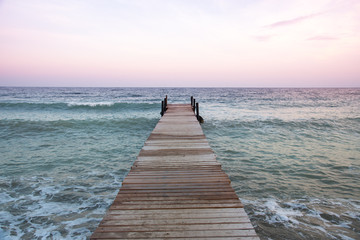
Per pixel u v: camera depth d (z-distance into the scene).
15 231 3.38
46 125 11.70
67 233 3.36
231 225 2.16
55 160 6.67
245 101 31.69
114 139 9.44
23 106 19.30
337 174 5.62
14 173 5.64
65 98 36.44
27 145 8.34
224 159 6.76
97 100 31.94
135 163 4.04
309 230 3.38
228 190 2.93
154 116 15.94
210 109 20.92
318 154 7.28
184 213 2.38
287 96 46.16
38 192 4.64
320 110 20.19
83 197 4.46
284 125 12.43
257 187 4.89
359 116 15.81
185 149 4.96
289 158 6.86
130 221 2.23
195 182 3.20
